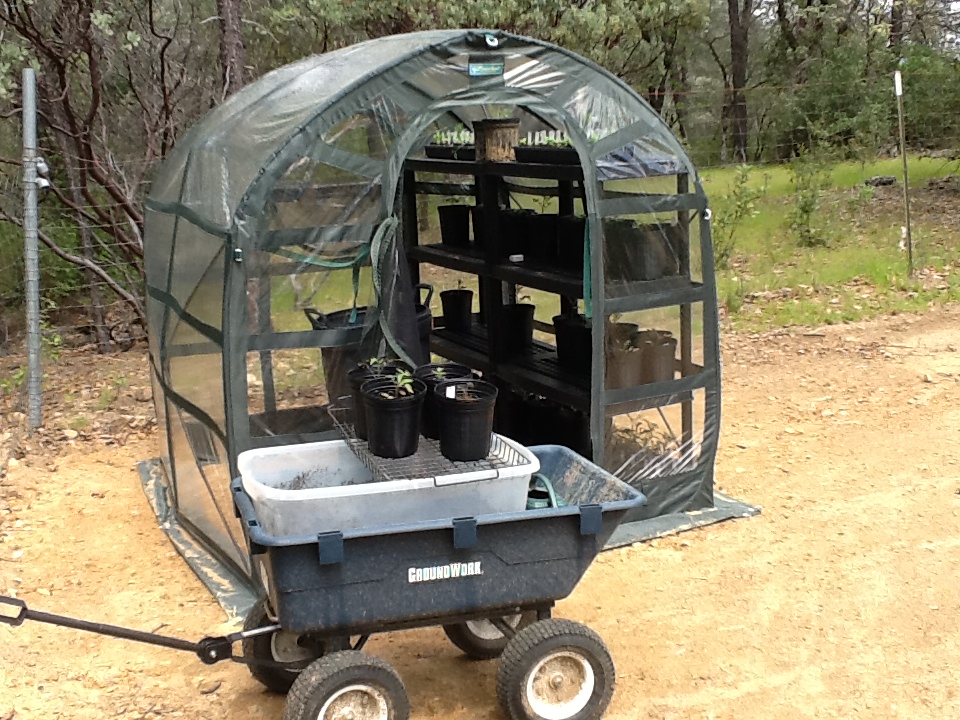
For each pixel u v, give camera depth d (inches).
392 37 200.1
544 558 123.8
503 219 228.2
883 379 283.4
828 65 689.6
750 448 238.1
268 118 178.9
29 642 155.2
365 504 123.1
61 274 370.9
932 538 187.8
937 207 518.0
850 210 517.7
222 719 135.8
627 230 188.1
